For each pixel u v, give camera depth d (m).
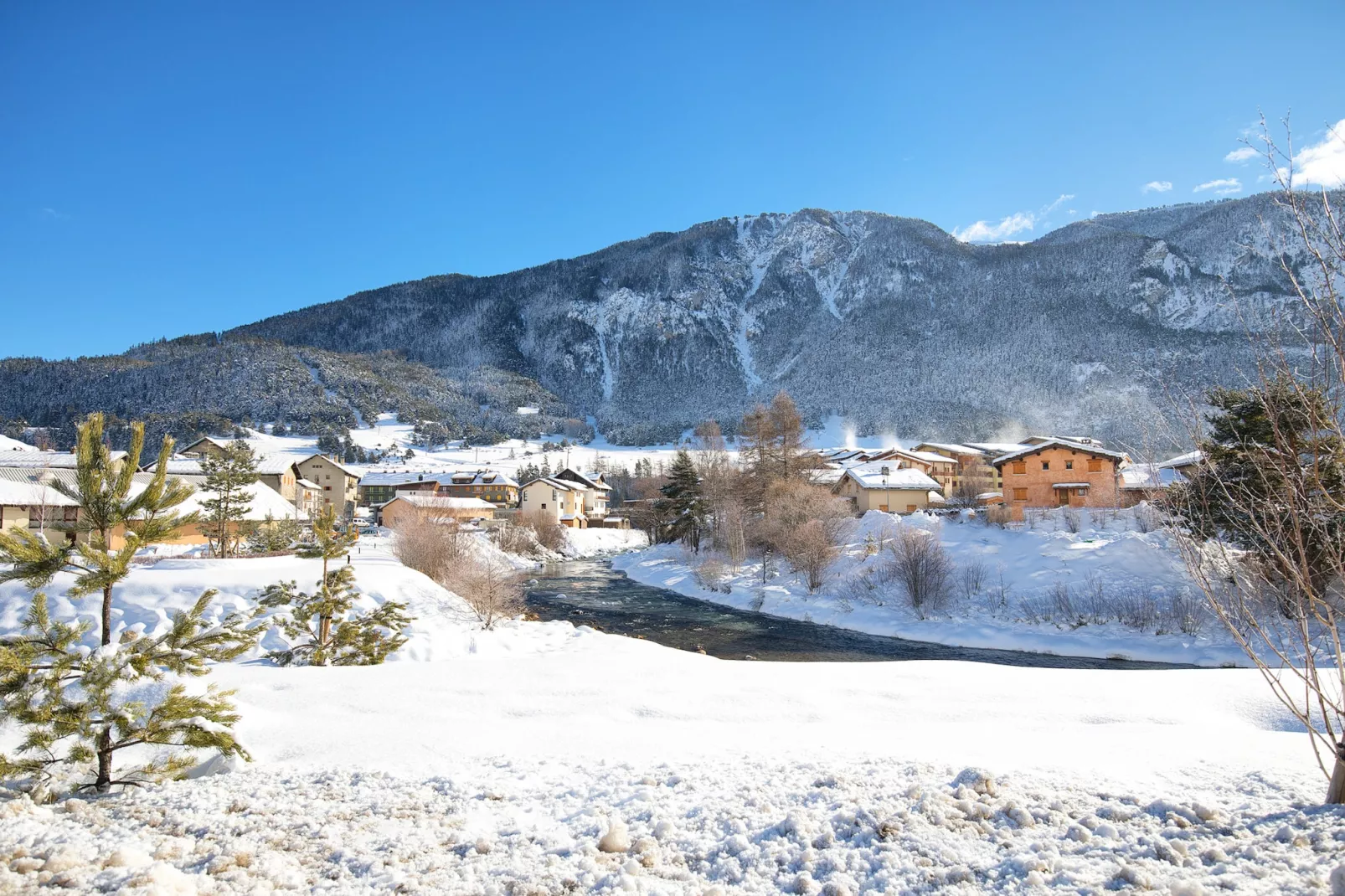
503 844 4.73
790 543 38.47
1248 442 5.31
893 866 4.04
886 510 50.84
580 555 69.94
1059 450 42.97
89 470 6.88
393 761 7.25
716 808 5.18
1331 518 4.63
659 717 9.29
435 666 12.82
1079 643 23.97
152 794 6.05
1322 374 4.44
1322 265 4.33
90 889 3.92
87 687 6.14
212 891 3.97
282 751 7.73
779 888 3.95
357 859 4.52
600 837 4.68
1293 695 9.38
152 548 36.69
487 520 73.88
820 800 5.21
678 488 54.50
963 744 7.22
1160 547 26.94
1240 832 4.10
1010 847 4.17
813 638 27.02
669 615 32.53
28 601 19.39
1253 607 12.10
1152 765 5.88
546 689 10.71
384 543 52.81
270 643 17.91
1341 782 4.38
